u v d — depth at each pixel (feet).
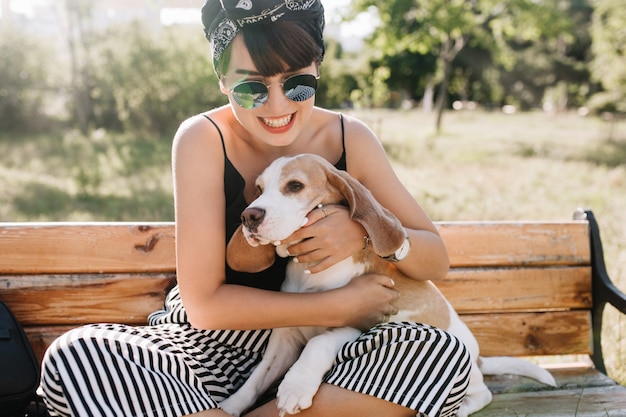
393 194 7.72
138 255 8.47
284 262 7.68
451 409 6.53
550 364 9.79
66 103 57.98
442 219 20.99
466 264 9.22
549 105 134.00
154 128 53.01
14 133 52.65
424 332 6.33
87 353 5.76
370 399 6.23
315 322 6.82
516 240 9.34
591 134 60.85
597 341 9.36
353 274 7.38
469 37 61.41
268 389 7.22
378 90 75.20
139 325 8.52
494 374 8.85
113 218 21.22
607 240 17.53
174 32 54.44
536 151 43.62
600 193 26.30
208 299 6.70
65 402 5.77
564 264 9.47
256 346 7.45
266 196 6.86
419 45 55.93
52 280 8.23
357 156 7.80
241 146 7.59
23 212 22.16
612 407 7.97
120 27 56.03
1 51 54.54
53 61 57.11
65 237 8.25
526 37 60.18
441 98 61.16
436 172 32.76
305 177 6.96
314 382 6.30
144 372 5.85
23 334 7.04
